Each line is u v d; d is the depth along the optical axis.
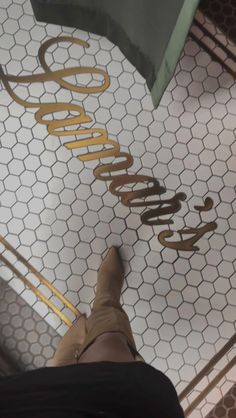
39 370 0.78
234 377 1.29
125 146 1.31
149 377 0.81
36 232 1.30
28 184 1.30
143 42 1.14
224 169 1.30
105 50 1.31
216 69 1.30
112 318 1.08
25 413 0.67
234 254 1.30
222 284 1.30
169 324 1.30
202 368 1.30
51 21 1.29
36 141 1.30
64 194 1.30
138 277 1.30
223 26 1.30
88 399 0.71
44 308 1.29
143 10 1.04
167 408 0.77
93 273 1.29
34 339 1.28
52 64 1.31
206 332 1.30
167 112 1.31
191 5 0.85
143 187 1.31
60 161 1.30
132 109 1.31
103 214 1.30
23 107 1.30
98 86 1.31
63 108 1.31
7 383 0.76
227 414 1.28
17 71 1.31
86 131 1.31
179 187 1.31
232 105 1.30
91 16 1.24
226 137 1.30
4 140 1.30
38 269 1.30
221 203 1.31
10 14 1.31
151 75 1.19
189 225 1.31
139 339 1.30
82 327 1.20
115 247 1.29
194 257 1.30
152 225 1.30
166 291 1.30
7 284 1.30
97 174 1.30
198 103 1.30
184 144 1.30
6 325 1.29
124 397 0.74
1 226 1.30
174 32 0.94
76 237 1.30
